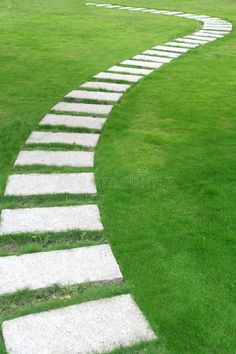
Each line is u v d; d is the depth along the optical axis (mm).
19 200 3646
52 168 4195
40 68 7734
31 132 5012
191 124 5289
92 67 7855
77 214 3438
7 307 2539
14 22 12711
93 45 9711
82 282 2721
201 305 2525
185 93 6488
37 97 6207
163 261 2906
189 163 4270
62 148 4637
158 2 18219
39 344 2270
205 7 16953
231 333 2338
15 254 2969
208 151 4539
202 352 2229
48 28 11781
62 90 6531
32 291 2641
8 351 2221
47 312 2480
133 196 3691
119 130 5105
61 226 3281
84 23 12711
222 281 2713
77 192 3752
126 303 2553
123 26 12305
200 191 3750
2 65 7887
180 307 2514
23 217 3389
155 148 4625
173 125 5258
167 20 13609
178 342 2291
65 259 2920
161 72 7609
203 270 2814
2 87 6617
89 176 4035
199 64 8266
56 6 16453
